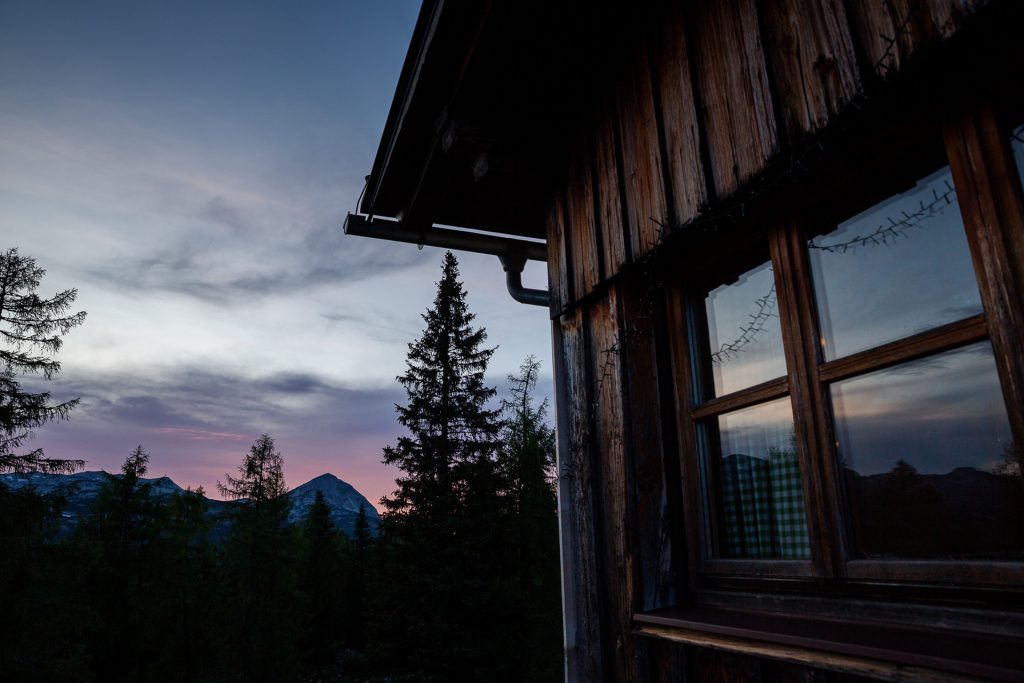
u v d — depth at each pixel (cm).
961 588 133
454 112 296
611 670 231
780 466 190
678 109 221
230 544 3325
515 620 2030
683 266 233
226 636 3005
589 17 257
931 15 131
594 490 250
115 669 2572
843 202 174
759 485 197
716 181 197
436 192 361
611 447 240
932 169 152
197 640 2878
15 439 1923
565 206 298
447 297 2688
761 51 183
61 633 1847
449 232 404
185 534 3083
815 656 146
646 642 210
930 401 148
